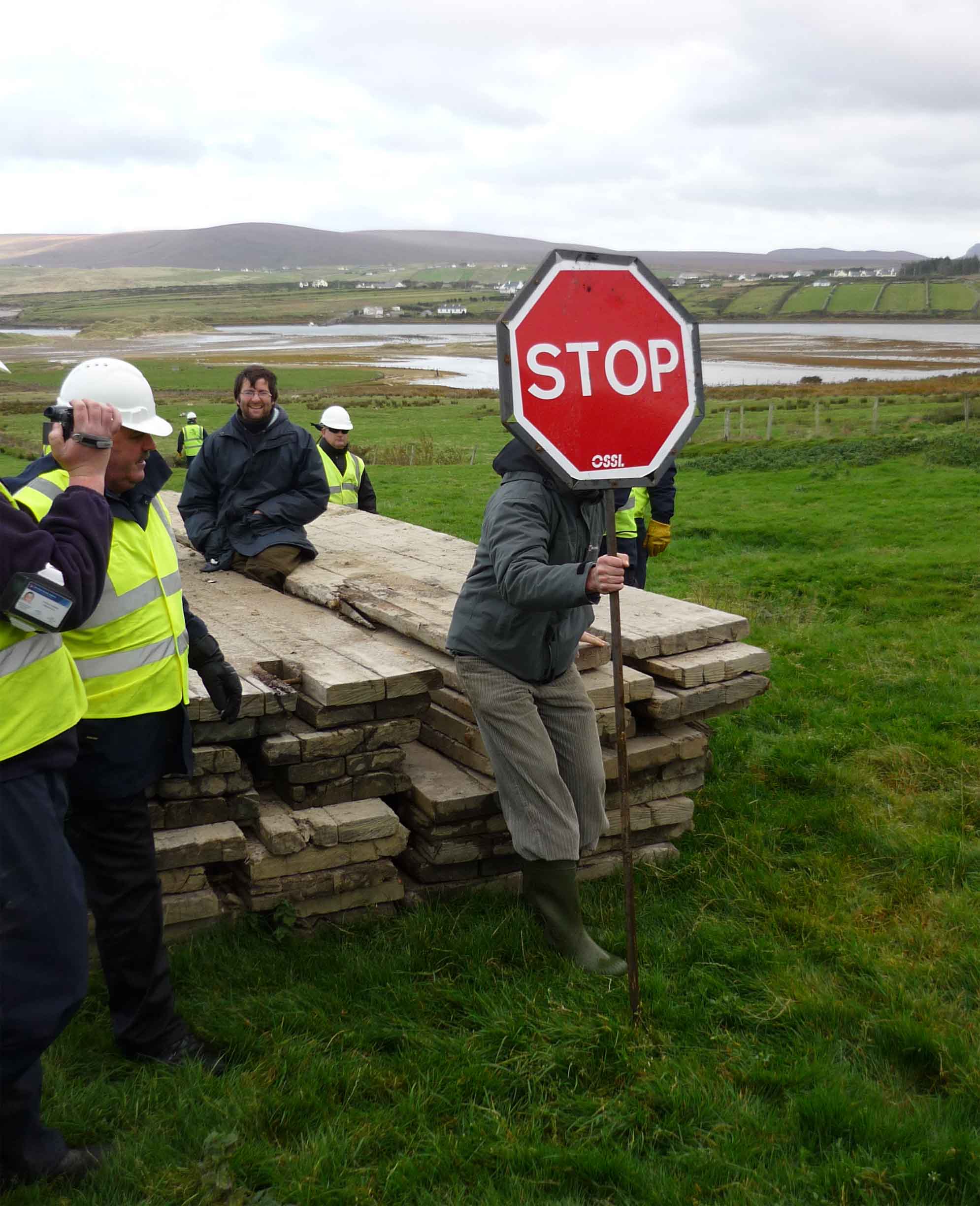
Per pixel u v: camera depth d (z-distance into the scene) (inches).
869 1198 109.4
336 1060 131.0
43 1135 111.7
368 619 208.7
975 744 246.4
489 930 158.6
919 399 1964.8
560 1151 115.8
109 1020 138.7
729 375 3235.7
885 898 174.7
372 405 2421.3
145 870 128.2
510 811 152.9
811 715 265.0
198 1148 116.3
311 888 155.6
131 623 123.6
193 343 6417.3
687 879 180.7
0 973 102.8
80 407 106.6
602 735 178.4
